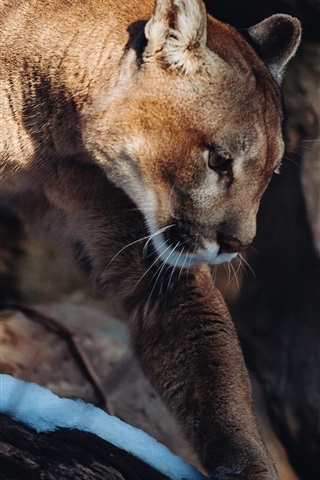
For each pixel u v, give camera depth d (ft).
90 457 27.48
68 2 33.09
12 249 50.78
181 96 31.76
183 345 32.81
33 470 26.30
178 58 31.53
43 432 28.04
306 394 50.65
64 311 49.34
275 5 47.91
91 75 32.32
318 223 50.03
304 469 51.16
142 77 31.78
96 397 43.11
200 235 32.50
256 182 32.40
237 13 49.03
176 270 33.19
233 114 31.86
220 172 31.99
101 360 45.57
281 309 51.49
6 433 27.14
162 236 32.86
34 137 33.06
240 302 51.96
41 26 32.83
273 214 51.06
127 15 32.91
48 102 32.76
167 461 29.37
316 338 50.47
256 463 29.96
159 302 33.35
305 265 50.60
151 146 32.04
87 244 34.60
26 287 50.93
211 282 33.73
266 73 33.53
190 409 32.01
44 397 29.30
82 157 33.04
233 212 32.19
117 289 34.37
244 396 31.96
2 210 37.40
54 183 33.83
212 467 30.71
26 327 45.50
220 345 32.58
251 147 32.07
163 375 32.81
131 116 31.96
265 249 51.39
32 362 40.98
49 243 37.06
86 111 32.35
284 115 34.24
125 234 33.68
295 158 50.37
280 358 51.44
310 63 49.26
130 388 45.11
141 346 33.47
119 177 32.68
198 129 31.78
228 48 32.65
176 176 32.12
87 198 33.71
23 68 32.71
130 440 29.40
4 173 33.65
